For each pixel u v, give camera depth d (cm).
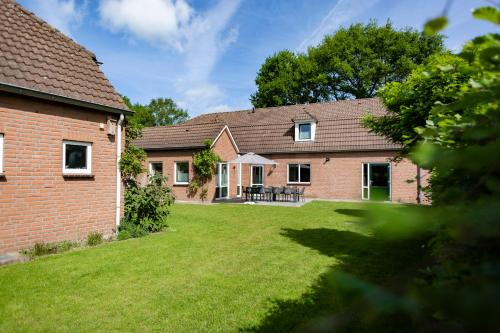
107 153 913
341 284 55
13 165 719
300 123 2300
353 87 3719
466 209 65
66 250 769
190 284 551
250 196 2209
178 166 2136
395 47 3447
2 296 496
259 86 4025
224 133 2175
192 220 1240
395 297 54
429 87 588
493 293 49
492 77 121
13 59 764
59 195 801
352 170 2089
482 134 76
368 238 899
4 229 704
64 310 454
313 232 1009
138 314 443
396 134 850
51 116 787
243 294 508
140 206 984
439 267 131
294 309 452
